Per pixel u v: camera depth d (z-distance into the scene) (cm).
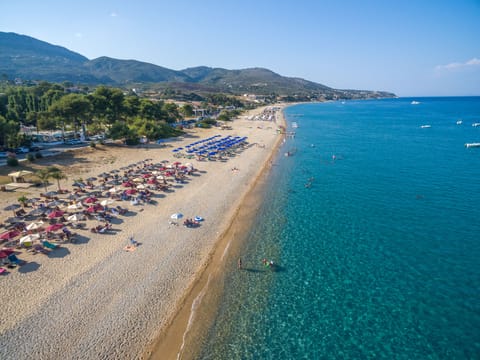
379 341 1912
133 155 6109
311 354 1817
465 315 2116
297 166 5956
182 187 4428
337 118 16250
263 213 3703
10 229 2880
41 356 1678
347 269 2614
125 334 1861
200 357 1764
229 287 2356
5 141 5569
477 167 5734
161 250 2762
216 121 12438
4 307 1986
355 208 3872
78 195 3734
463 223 3425
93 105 7250
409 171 5534
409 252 2872
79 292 2164
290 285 2403
